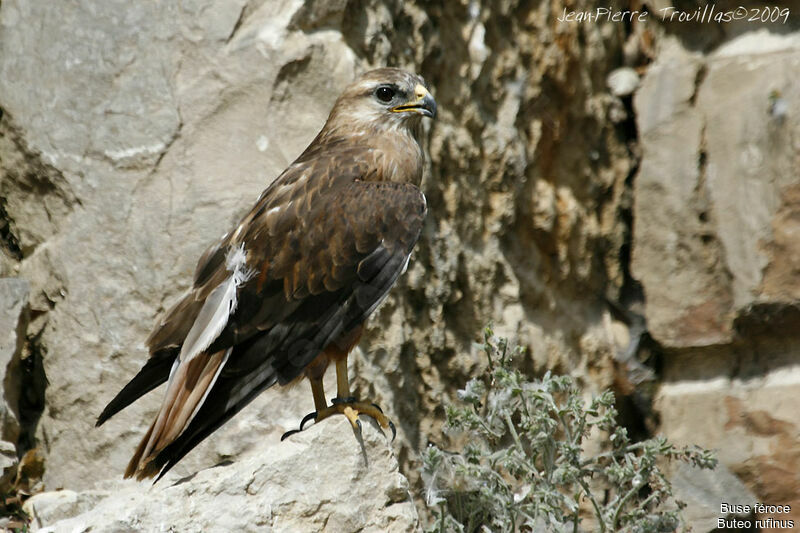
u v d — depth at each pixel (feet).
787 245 38.60
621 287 42.68
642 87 41.86
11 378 33.60
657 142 41.39
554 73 40.45
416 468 36.42
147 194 33.96
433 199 37.60
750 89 39.83
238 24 34.58
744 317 39.78
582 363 41.32
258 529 25.07
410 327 36.60
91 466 33.53
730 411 40.42
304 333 27.30
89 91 34.53
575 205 41.45
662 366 42.22
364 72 35.22
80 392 33.73
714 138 40.47
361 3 36.22
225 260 27.81
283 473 25.62
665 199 41.14
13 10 35.50
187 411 25.38
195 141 34.12
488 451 30.37
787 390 39.58
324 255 27.53
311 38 34.94
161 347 27.04
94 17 34.86
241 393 26.58
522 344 39.17
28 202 35.29
